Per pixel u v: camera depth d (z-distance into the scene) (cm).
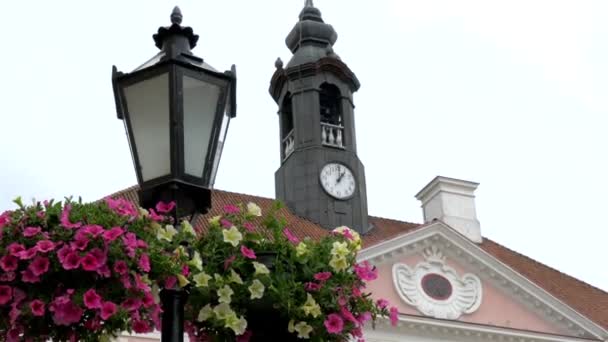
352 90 3453
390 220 3459
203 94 693
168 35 721
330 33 3559
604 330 2966
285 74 3403
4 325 625
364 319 759
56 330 627
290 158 3272
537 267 3491
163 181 658
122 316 626
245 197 3200
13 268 614
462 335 2825
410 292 2834
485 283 2978
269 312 719
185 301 670
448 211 3431
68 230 631
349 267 766
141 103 681
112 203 664
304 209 3152
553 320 2978
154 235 660
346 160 3266
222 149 709
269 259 734
